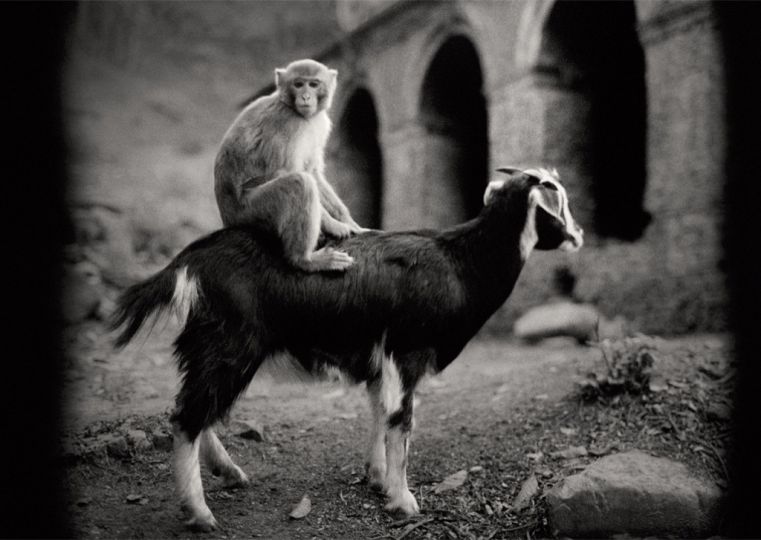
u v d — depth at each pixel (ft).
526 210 13.76
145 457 15.29
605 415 16.85
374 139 60.13
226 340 12.53
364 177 60.03
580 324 29.43
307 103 12.84
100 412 17.74
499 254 13.78
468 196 47.70
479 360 27.53
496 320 36.37
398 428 13.44
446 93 46.83
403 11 46.85
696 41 27.78
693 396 16.53
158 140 90.74
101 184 64.44
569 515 13.04
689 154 28.04
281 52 114.01
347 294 13.02
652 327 28.96
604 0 35.76
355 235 13.82
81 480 14.17
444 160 47.01
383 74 49.85
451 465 15.99
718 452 14.60
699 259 27.45
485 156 48.14
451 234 14.03
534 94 35.91
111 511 13.19
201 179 73.10
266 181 12.89
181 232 51.06
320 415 19.10
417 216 46.42
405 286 13.25
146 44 105.60
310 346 13.19
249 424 17.15
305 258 12.78
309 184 12.62
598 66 37.42
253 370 12.78
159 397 19.79
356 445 17.06
